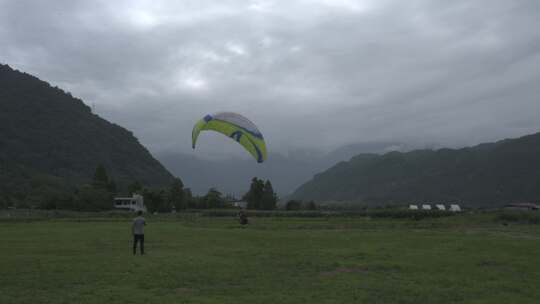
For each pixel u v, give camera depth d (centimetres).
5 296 1216
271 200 10175
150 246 2442
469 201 19800
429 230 3941
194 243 2614
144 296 1210
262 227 4203
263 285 1366
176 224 4781
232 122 3269
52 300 1172
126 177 18538
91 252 2158
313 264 1758
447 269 1659
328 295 1233
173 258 1925
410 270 1639
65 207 9269
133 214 6831
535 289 1336
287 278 1476
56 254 2081
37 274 1531
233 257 1966
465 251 2200
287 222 4981
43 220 5503
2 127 16962
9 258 1919
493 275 1541
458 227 4403
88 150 18725
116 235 3158
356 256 1994
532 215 5134
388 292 1278
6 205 9775
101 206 9619
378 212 6088
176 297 1205
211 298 1196
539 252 2177
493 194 19350
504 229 4112
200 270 1611
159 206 9600
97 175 11675
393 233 3497
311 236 3136
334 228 4181
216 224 4678
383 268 1683
